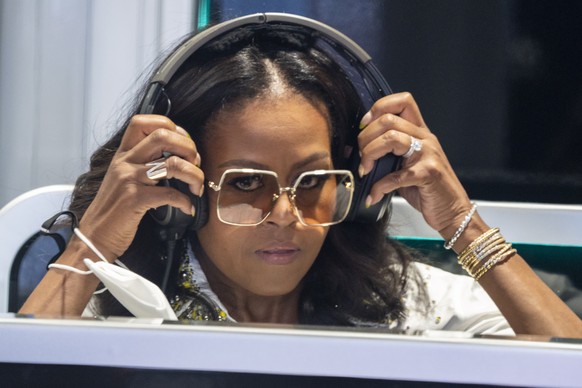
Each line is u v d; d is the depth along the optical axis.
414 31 5.91
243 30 2.92
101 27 5.21
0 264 3.28
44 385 1.44
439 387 1.41
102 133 5.15
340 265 3.16
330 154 2.90
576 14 5.93
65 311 2.75
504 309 2.93
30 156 5.33
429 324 3.25
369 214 2.96
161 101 2.87
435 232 3.53
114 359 1.43
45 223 2.89
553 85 6.00
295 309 3.15
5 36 5.26
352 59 2.92
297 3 5.75
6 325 1.44
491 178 6.08
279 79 2.81
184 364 1.42
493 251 2.98
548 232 3.44
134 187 2.73
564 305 2.96
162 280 2.99
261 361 1.42
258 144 2.74
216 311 2.99
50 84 5.29
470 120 6.03
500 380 1.41
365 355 1.42
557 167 6.07
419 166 2.88
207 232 2.87
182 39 3.44
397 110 2.89
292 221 2.76
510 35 5.96
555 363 1.41
